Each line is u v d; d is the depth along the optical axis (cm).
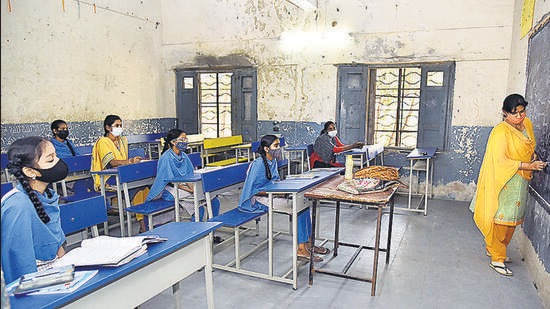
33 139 171
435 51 563
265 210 330
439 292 284
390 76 610
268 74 666
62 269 139
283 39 647
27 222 163
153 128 704
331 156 539
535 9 360
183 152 403
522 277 310
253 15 662
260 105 679
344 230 426
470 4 538
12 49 475
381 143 629
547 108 287
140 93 677
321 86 634
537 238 298
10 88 474
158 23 715
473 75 548
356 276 285
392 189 292
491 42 533
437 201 564
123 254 150
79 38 561
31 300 122
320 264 333
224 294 282
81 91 568
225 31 684
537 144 315
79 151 508
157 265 168
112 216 470
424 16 563
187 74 719
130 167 372
